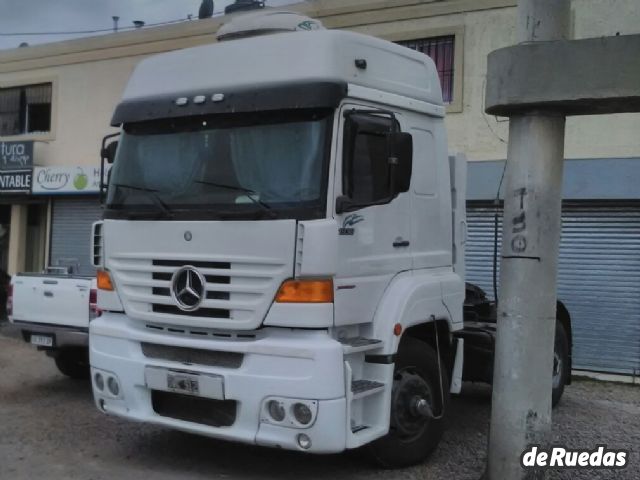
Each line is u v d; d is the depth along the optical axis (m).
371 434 5.14
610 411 8.52
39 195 16.38
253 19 6.17
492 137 11.42
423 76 6.28
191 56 5.75
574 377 10.79
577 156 10.89
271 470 5.82
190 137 5.55
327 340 4.88
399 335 5.44
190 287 5.23
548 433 5.15
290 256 4.87
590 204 10.85
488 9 11.46
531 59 4.96
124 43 15.40
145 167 5.74
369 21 12.39
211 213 5.21
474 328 7.58
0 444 6.40
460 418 7.83
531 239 5.10
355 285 5.20
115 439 6.62
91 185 15.50
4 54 17.00
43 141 16.45
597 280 10.85
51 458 6.05
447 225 6.50
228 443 6.55
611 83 4.77
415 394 5.83
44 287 8.20
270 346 4.90
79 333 7.90
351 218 5.17
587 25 10.78
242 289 5.02
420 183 6.09
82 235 16.25
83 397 8.24
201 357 5.26
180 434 6.81
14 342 11.88
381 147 5.42
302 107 5.04
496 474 5.18
